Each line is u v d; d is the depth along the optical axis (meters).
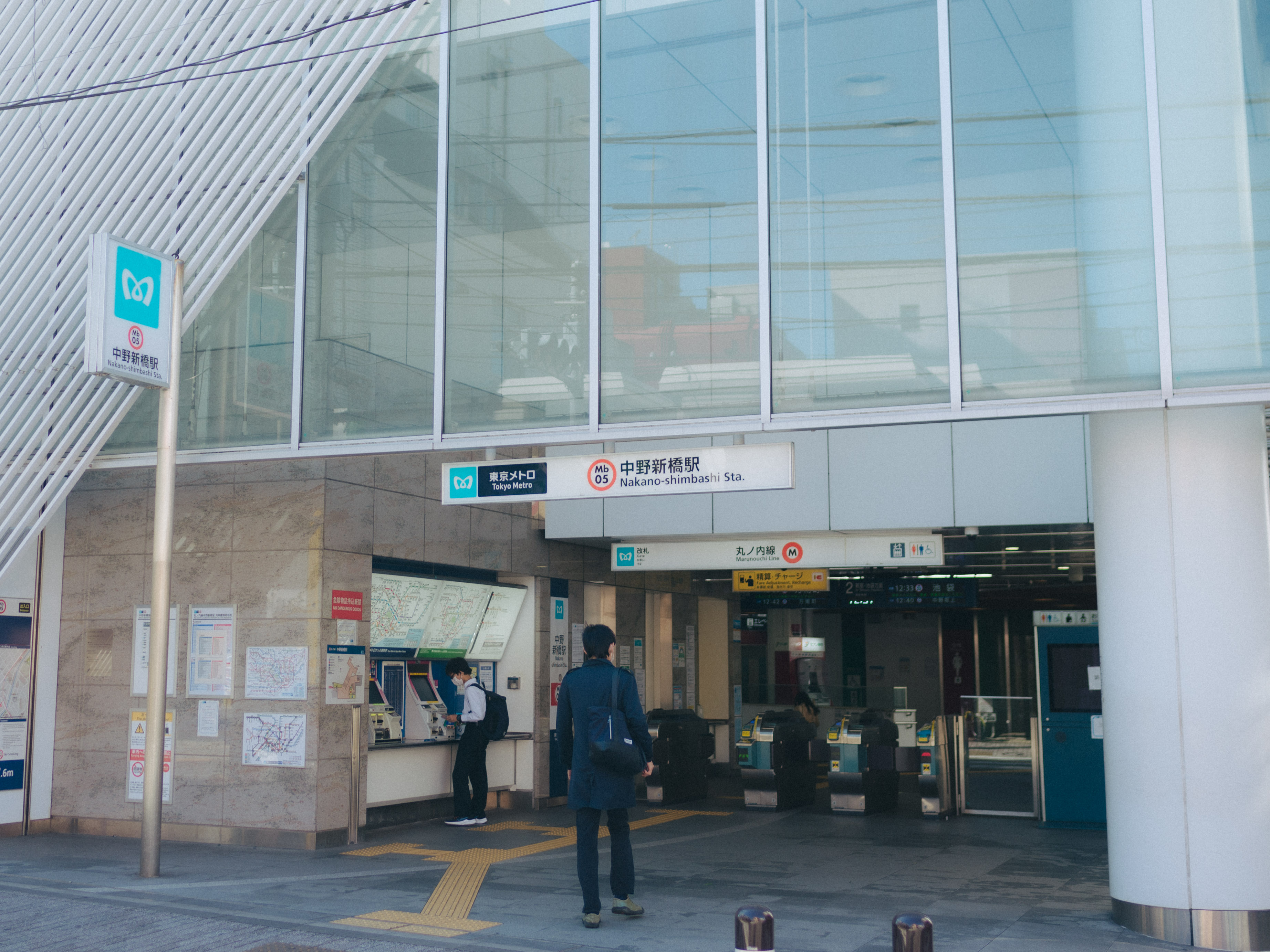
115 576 10.99
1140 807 6.98
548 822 12.02
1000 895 8.23
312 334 9.17
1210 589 6.94
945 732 13.56
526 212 8.70
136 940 6.48
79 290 9.55
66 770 10.92
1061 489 10.89
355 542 10.63
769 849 10.52
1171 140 7.04
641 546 13.24
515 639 13.41
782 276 7.95
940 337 7.49
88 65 10.10
